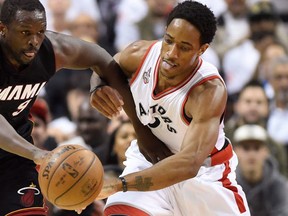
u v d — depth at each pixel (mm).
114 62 8898
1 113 8438
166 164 7703
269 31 17531
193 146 7793
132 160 9109
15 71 8195
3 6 7977
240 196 8945
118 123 12477
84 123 12766
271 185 12477
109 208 8859
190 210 8898
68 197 7457
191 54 7953
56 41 8602
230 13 17891
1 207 8547
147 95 8477
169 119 8414
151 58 8508
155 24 17516
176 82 8258
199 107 8023
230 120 14477
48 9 17531
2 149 8508
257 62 17094
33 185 8734
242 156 12477
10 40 7969
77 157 7500
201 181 8727
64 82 15953
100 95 8883
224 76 16922
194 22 7871
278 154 13781
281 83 15352
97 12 18641
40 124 12812
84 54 8758
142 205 8773
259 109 14305
